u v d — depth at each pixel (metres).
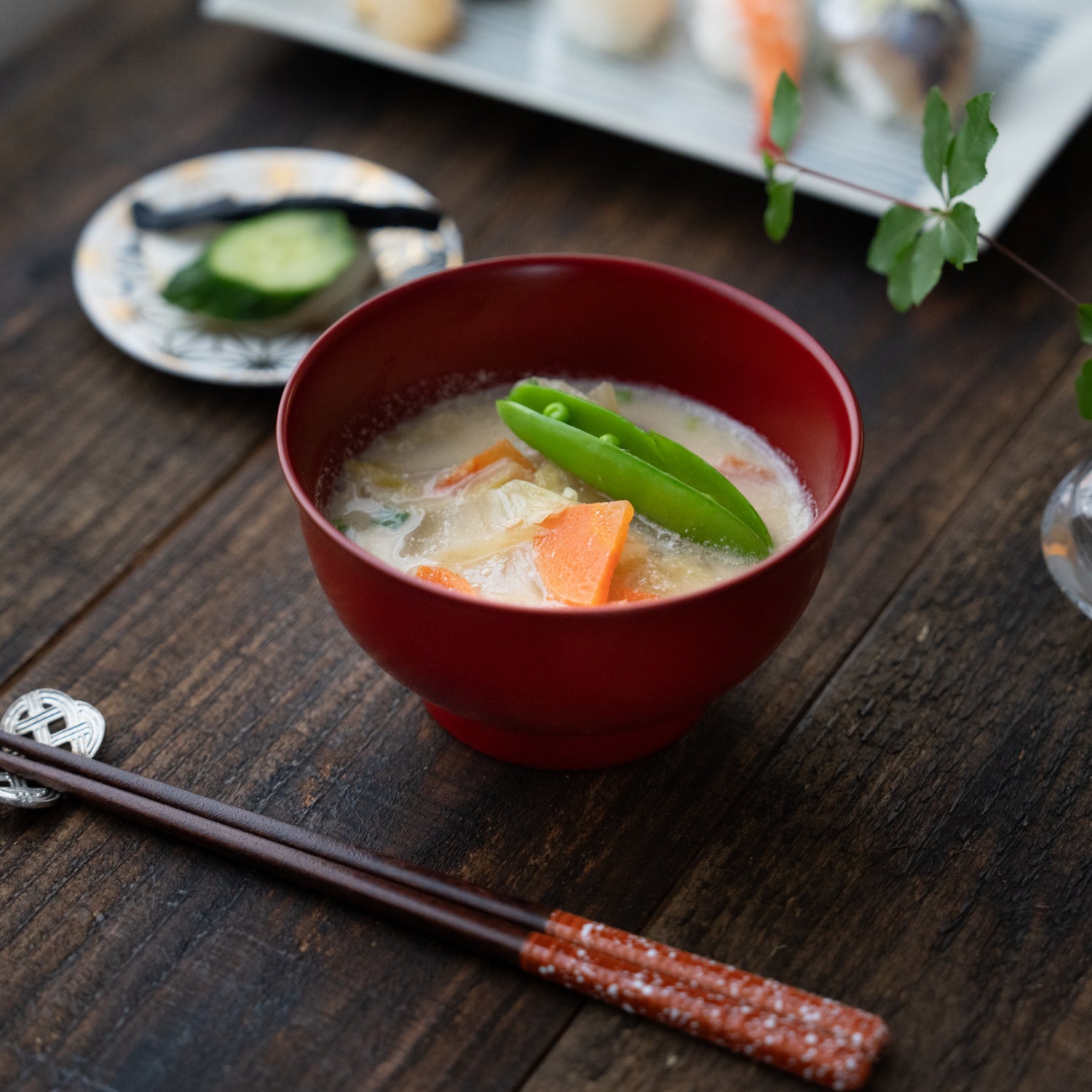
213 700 0.77
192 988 0.72
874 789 0.75
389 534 0.76
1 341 0.87
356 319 0.75
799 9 0.91
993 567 0.80
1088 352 0.85
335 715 0.77
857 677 0.77
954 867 0.74
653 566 0.75
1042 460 0.82
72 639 0.79
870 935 0.73
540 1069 0.71
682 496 0.74
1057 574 0.77
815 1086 0.71
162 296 0.85
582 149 0.92
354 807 0.75
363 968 0.72
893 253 0.77
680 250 0.89
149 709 0.77
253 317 0.85
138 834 0.75
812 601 0.79
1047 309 0.86
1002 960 0.72
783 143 0.78
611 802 0.75
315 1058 0.71
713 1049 0.71
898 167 0.89
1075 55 0.90
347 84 0.95
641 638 0.70
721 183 0.91
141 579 0.80
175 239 0.87
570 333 0.78
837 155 0.89
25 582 0.80
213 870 0.74
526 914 0.72
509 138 0.93
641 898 0.73
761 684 0.77
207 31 0.97
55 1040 0.72
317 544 0.71
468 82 0.91
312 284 0.85
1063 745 0.76
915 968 0.72
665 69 0.93
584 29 0.92
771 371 0.76
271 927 0.73
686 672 0.71
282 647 0.78
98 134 0.93
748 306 0.76
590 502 0.76
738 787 0.75
